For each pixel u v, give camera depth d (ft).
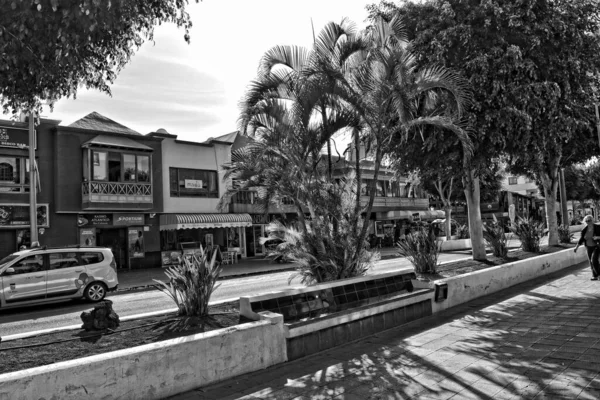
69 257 44.32
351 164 34.55
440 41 36.32
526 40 35.12
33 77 21.43
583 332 20.97
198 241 92.89
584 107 41.34
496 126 34.99
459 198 116.57
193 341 15.58
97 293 45.21
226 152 95.81
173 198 87.30
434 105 35.50
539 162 44.29
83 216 76.23
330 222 29.17
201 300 20.45
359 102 27.71
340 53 29.22
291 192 29.48
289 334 18.76
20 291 40.70
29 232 71.00
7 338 17.12
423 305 26.99
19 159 70.59
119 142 79.25
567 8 36.99
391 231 138.31
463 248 96.37
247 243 102.42
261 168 29.81
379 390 15.03
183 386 15.15
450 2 37.73
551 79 36.55
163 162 86.53
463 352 18.95
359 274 28.71
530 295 32.60
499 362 17.31
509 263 38.70
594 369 15.87
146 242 83.61
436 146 36.76
